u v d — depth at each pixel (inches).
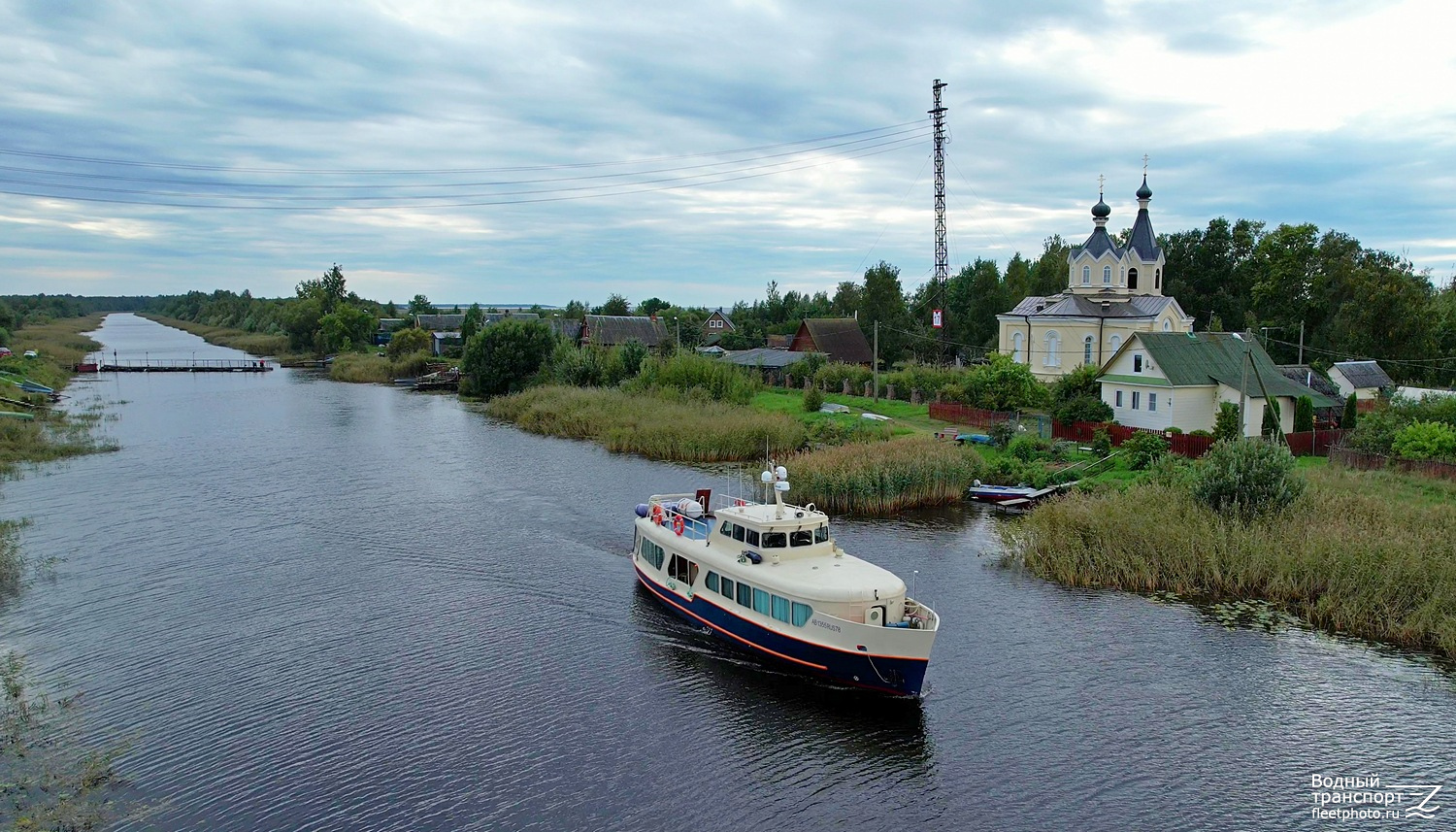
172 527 1750.7
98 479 2213.3
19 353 5339.6
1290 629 1232.8
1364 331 3467.0
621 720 1002.1
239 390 4527.6
